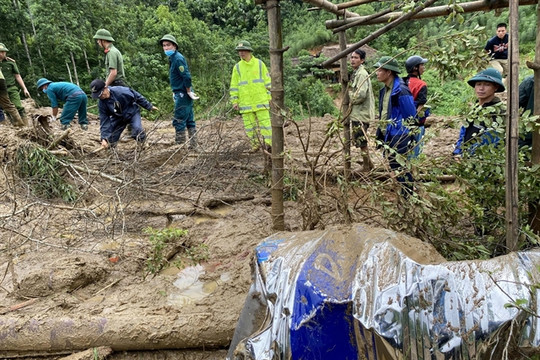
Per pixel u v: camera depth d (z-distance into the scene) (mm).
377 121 3145
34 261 3562
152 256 3447
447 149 6594
